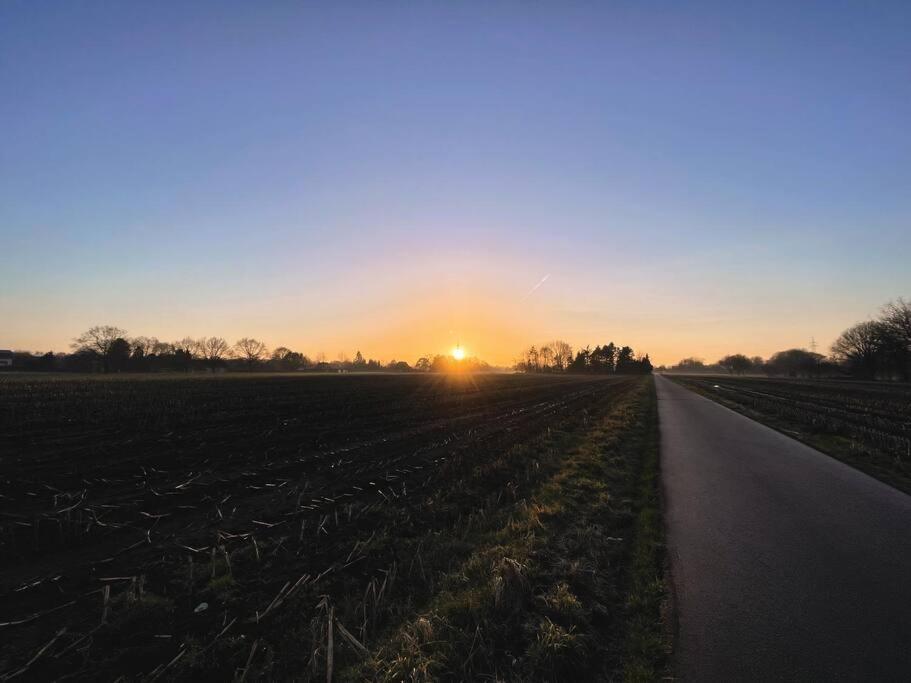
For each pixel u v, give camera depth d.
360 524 8.99
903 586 6.45
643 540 8.09
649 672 4.63
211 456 14.45
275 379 70.06
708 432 21.81
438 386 62.06
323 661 4.91
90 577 6.69
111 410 23.67
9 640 5.21
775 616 5.66
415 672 4.54
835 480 12.52
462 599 5.96
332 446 16.88
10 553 7.34
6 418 20.67
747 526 8.83
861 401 42.34
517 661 4.86
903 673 4.62
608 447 17.08
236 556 7.47
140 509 9.55
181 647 5.16
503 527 8.96
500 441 18.30
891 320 93.31
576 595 6.19
